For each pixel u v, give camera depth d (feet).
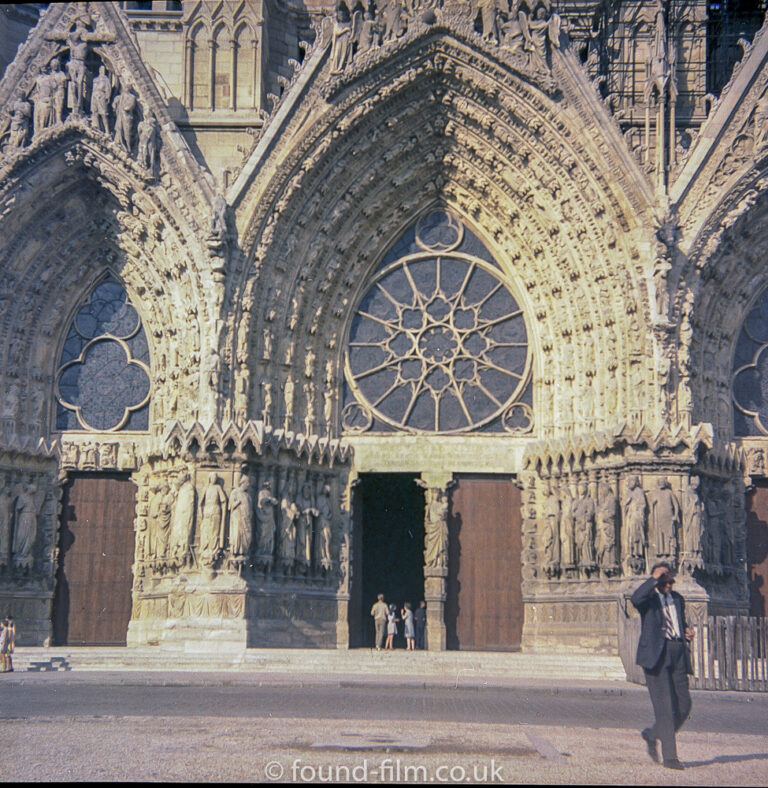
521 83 130.62
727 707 82.23
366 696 84.23
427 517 135.95
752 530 134.82
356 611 136.56
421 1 131.44
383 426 138.31
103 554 135.85
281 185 129.29
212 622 121.29
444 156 138.21
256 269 128.47
